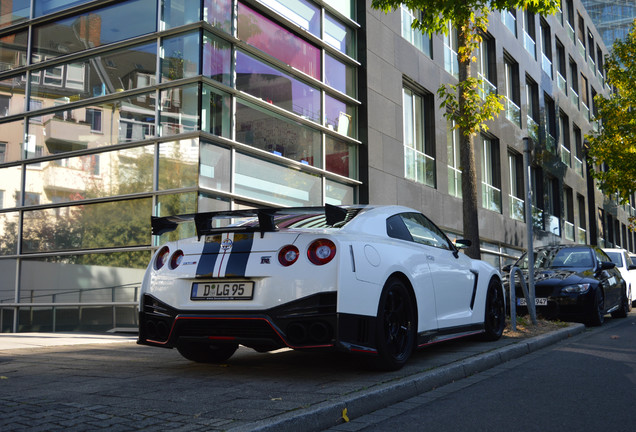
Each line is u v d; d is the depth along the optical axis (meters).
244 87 10.27
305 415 3.10
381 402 3.70
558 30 28.11
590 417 3.41
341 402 3.38
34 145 10.85
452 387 4.32
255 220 5.05
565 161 28.08
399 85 14.45
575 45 31.11
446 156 16.42
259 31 10.74
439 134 16.16
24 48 11.24
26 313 10.46
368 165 13.00
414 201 14.57
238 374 4.49
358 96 13.34
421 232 5.40
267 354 5.76
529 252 8.28
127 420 3.04
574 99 30.81
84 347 6.81
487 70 19.69
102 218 9.94
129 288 9.47
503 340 6.49
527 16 24.64
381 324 4.25
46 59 10.97
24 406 3.39
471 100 8.82
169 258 4.51
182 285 4.34
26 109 11.05
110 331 9.55
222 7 9.88
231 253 4.23
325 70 12.48
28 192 10.76
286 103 11.26
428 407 3.70
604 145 21.86
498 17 20.25
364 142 13.11
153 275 4.56
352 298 3.99
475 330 5.98
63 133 10.59
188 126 9.34
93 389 3.90
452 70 17.45
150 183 9.55
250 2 10.51
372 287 4.18
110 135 10.09
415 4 9.06
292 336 3.97
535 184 23.81
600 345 6.74
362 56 13.38
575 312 8.89
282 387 3.90
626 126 21.22
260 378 4.29
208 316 4.14
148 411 3.24
